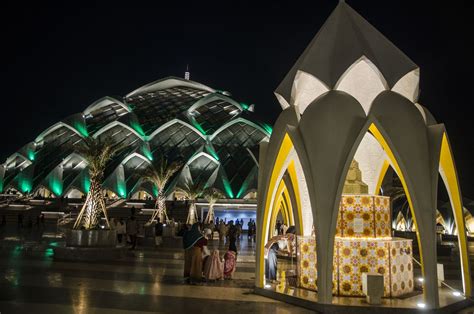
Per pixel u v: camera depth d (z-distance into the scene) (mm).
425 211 7793
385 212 9453
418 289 9805
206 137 52062
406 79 9727
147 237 22188
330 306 7582
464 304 8375
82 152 17406
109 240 15461
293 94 9797
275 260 10805
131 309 7469
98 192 16969
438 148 8164
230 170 48156
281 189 13945
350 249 8867
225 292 9375
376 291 7844
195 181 47062
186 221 35656
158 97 63625
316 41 10000
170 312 7352
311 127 8422
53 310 7199
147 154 50094
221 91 62938
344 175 7871
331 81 8867
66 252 14250
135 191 46906
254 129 54156
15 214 39000
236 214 43281
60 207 41312
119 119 53344
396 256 8961
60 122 55062
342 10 10336
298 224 12789
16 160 53781
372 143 11156
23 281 9875
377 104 8375
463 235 9109
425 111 9875
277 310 7676
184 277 10977
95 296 8461
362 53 8945
